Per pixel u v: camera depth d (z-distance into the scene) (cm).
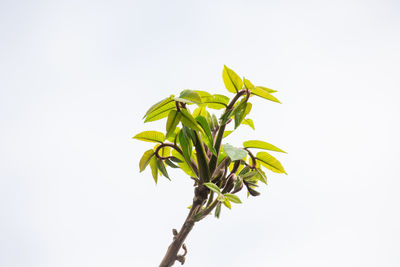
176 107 187
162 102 186
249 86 191
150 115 189
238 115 190
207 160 189
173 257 187
